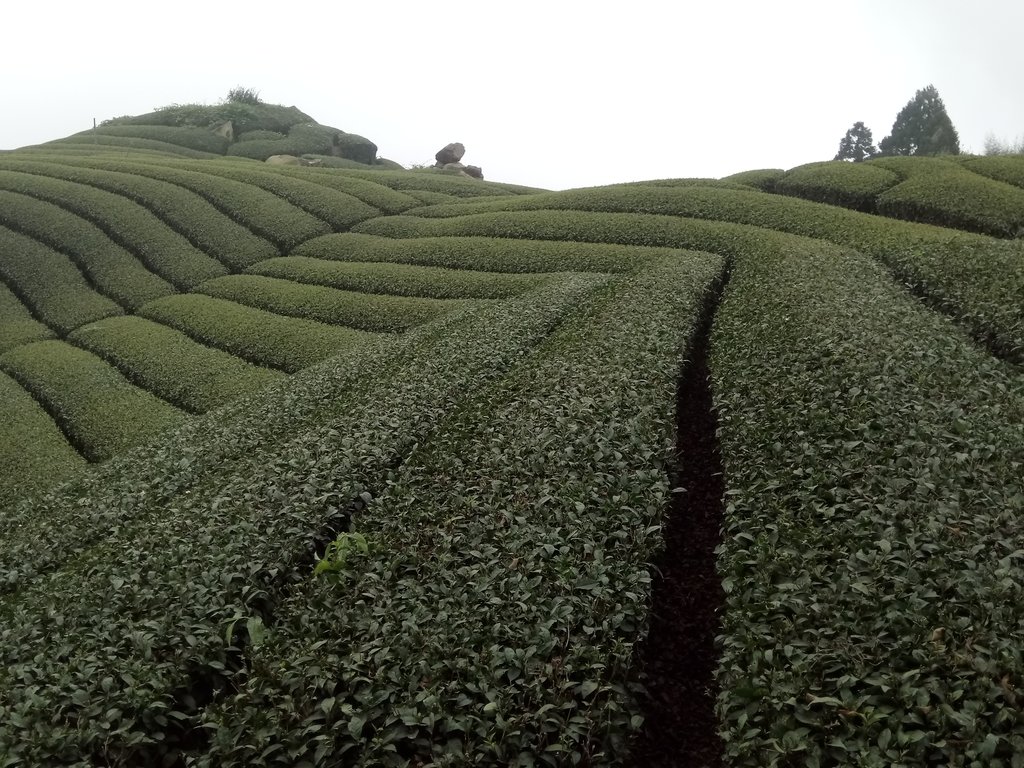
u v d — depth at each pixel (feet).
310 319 98.07
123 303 114.21
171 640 27.63
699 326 64.23
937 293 60.44
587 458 36.04
